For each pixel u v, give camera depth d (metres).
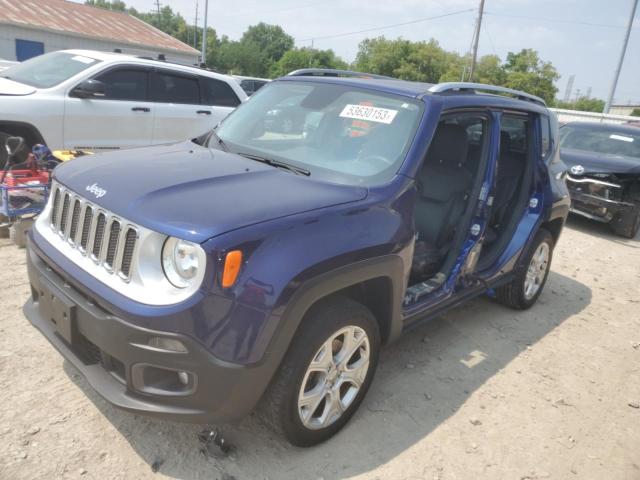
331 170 3.03
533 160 4.57
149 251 2.25
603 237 8.60
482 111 3.67
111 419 2.78
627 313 5.38
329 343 2.60
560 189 4.90
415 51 67.81
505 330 4.56
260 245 2.25
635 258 7.56
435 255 3.72
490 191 3.72
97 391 2.34
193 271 2.17
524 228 4.55
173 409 2.26
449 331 4.39
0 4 25.59
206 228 2.18
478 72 63.72
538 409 3.45
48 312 2.62
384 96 3.40
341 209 2.61
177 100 7.55
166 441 2.69
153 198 2.39
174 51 31.05
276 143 3.42
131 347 2.20
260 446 2.73
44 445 2.55
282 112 3.64
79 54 7.12
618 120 28.02
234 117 3.92
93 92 6.48
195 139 3.80
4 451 2.48
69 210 2.68
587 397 3.69
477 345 4.21
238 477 2.53
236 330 2.19
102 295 2.29
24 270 4.39
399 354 3.90
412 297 3.35
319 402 2.67
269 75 78.56
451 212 3.84
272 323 2.25
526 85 61.41
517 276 4.70
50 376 3.06
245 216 2.30
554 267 6.63
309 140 3.34
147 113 7.16
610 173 8.37
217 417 2.30
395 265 2.83
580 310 5.29
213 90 8.03
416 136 3.11
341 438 2.88
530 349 4.28
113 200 2.43
